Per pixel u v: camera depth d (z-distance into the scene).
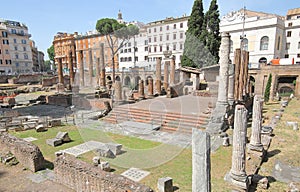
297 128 15.73
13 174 8.62
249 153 10.42
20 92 37.16
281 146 12.23
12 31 62.94
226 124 12.46
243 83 20.56
